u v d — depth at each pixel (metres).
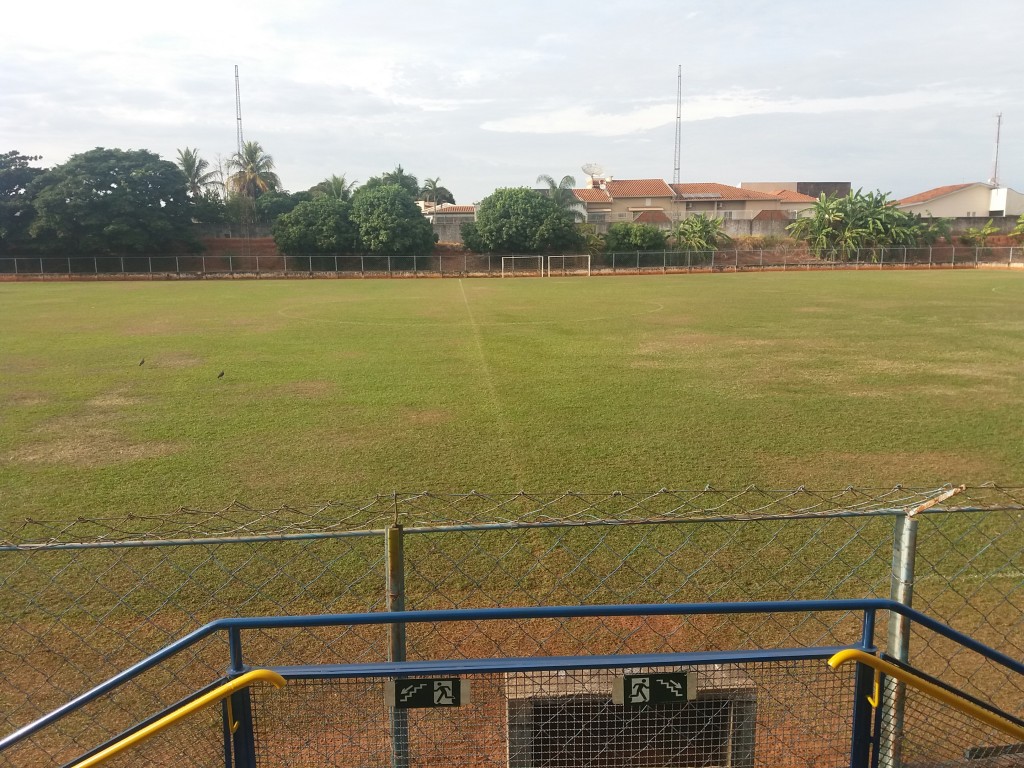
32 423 11.35
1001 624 5.23
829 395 12.67
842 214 57.31
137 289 38.69
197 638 2.88
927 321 22.56
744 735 3.42
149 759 3.92
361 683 4.13
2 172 50.88
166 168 53.16
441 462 9.20
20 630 5.35
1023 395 12.60
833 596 5.69
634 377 14.31
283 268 53.06
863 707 3.06
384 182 73.25
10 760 3.98
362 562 6.32
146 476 8.84
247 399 12.84
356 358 16.78
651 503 7.72
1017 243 58.88
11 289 38.66
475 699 4.09
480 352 17.41
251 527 7.22
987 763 3.61
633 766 3.45
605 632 5.19
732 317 24.03
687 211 68.56
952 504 7.47
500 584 5.96
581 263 54.62
